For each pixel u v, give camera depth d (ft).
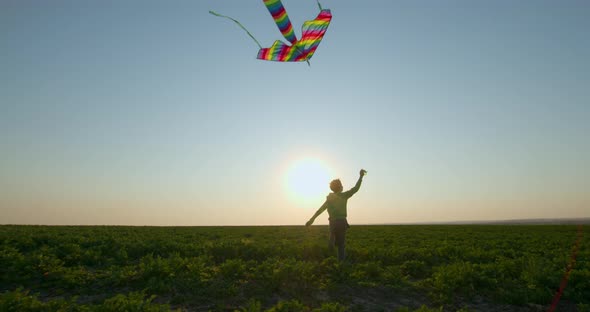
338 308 23.73
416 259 45.75
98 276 31.19
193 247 47.01
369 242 67.97
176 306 25.12
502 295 29.53
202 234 83.61
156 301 25.95
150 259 33.40
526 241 76.89
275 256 42.91
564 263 41.78
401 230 122.72
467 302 28.96
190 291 27.84
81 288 28.71
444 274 32.68
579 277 33.63
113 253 45.09
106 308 21.08
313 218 36.55
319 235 82.48
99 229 90.43
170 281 29.32
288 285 29.66
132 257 45.21
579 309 27.22
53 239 52.26
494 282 32.17
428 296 29.81
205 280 29.63
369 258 45.09
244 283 29.76
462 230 128.77
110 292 27.86
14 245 47.21
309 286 29.89
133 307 21.09
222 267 32.53
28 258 33.83
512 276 36.96
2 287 28.96
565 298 30.01
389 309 26.43
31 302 21.71
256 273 31.60
